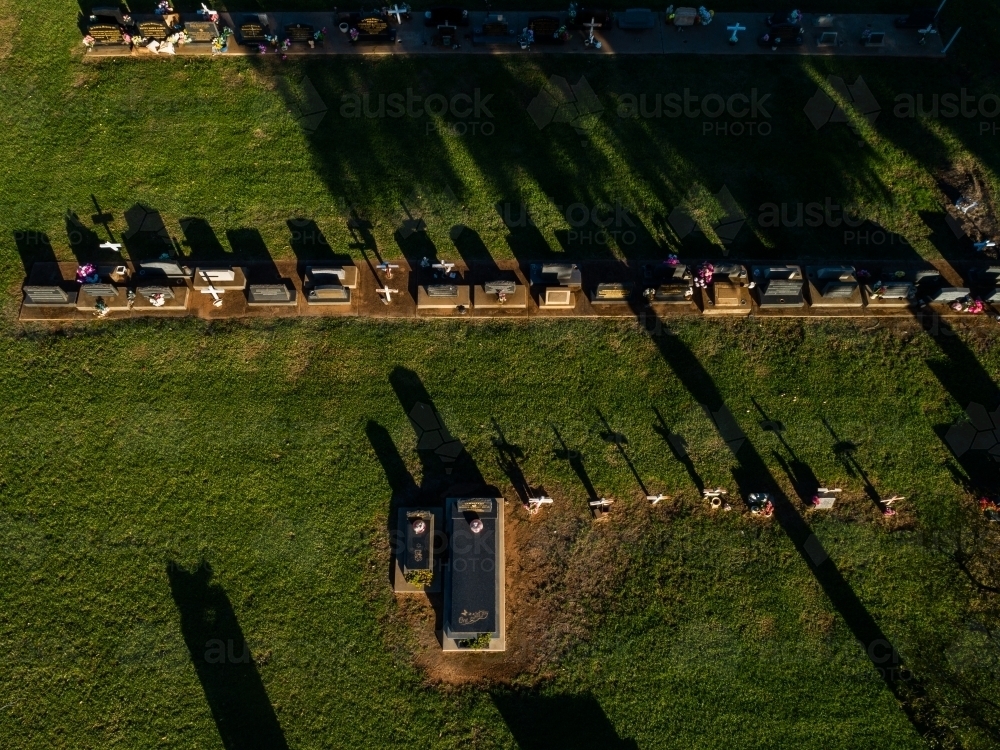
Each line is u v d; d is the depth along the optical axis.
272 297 18.86
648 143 21.03
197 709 16.30
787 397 18.55
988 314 19.28
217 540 17.27
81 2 22.33
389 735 16.22
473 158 20.77
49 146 20.45
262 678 16.48
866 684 16.48
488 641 16.31
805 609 16.97
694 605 16.97
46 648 16.55
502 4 22.86
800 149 21.00
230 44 21.83
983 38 22.30
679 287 18.88
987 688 16.42
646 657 16.66
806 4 22.83
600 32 22.36
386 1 22.70
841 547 17.41
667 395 18.56
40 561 17.03
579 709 16.36
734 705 16.39
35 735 16.09
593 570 17.25
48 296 18.59
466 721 16.30
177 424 18.06
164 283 19.16
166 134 20.70
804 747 16.14
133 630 16.69
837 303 19.17
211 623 16.77
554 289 18.75
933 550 17.41
